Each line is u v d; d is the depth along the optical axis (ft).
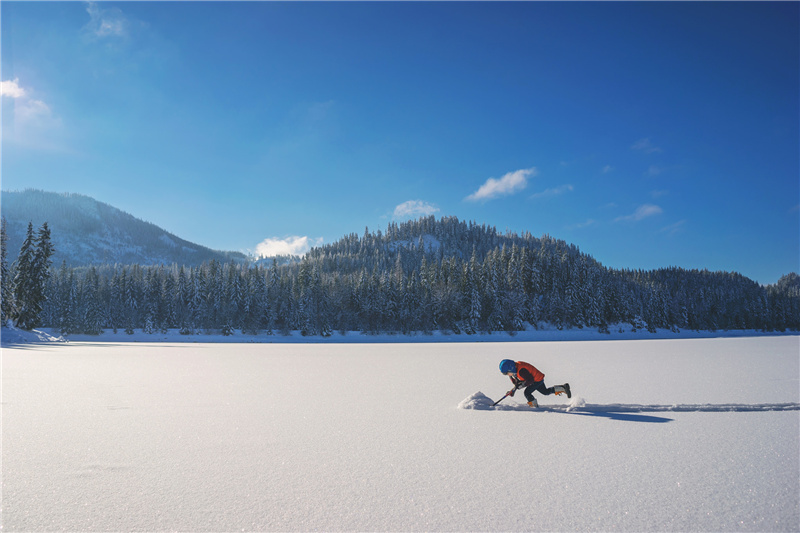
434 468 13.11
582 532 9.04
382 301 279.28
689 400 24.29
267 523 9.40
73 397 25.58
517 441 16.14
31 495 10.91
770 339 130.52
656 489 11.43
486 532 9.02
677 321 372.17
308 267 355.97
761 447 15.08
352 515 9.84
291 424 18.81
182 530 9.04
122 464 13.33
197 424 18.72
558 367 45.83
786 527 9.23
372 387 30.76
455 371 43.01
